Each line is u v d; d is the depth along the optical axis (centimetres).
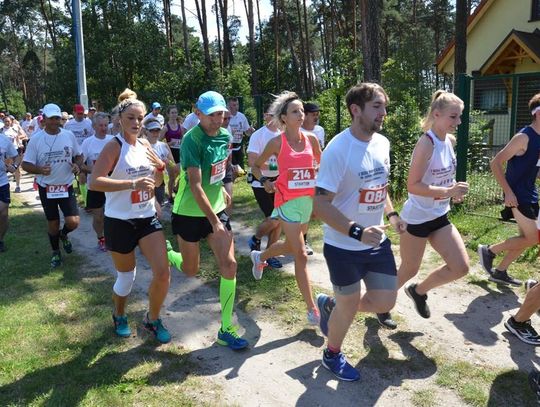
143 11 3103
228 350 394
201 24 3061
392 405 324
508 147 462
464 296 486
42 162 597
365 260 327
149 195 388
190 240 407
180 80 2973
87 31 3002
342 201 322
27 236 771
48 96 3123
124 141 386
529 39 1623
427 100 1748
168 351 393
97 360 379
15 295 517
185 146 380
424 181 389
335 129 1494
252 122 1984
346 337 407
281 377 356
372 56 1358
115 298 411
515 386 340
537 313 448
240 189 1078
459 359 374
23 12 5100
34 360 378
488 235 647
